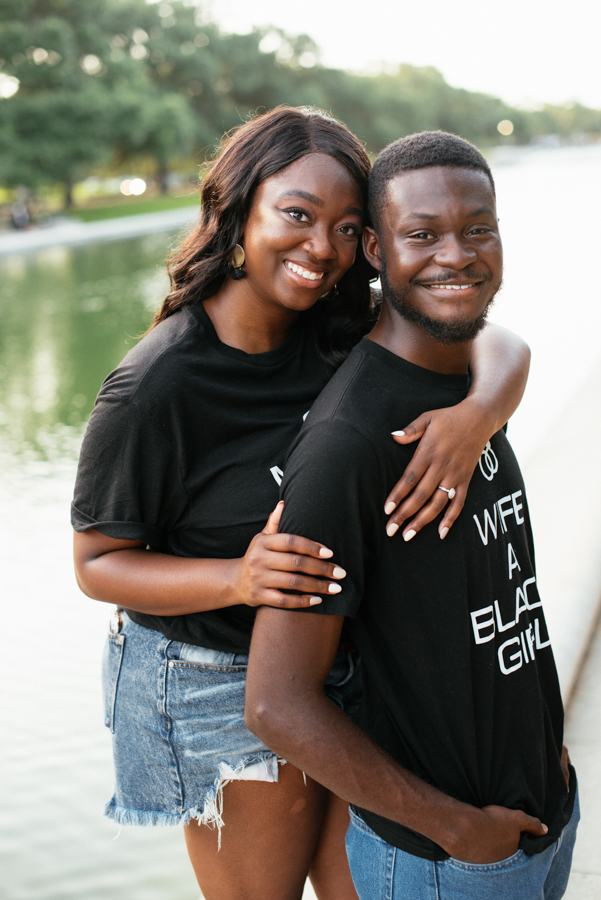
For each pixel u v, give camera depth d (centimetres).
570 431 371
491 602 124
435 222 118
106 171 6444
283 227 135
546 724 133
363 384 123
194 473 143
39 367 1555
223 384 142
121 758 156
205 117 6406
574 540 289
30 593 711
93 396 1352
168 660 146
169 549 154
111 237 3731
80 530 145
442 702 122
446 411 123
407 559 119
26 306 2194
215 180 143
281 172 135
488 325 174
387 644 124
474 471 127
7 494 939
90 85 4575
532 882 124
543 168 7106
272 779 145
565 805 134
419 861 123
